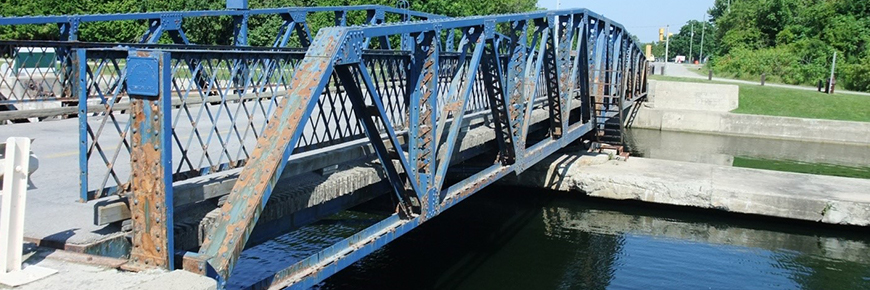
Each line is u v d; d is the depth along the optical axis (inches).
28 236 185.8
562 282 472.7
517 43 387.2
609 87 759.1
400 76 288.8
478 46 324.2
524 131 418.0
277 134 191.6
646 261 521.0
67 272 159.0
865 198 609.3
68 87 412.5
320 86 202.2
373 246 268.2
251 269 365.1
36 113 444.1
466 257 522.9
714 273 496.7
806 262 527.5
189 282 152.7
